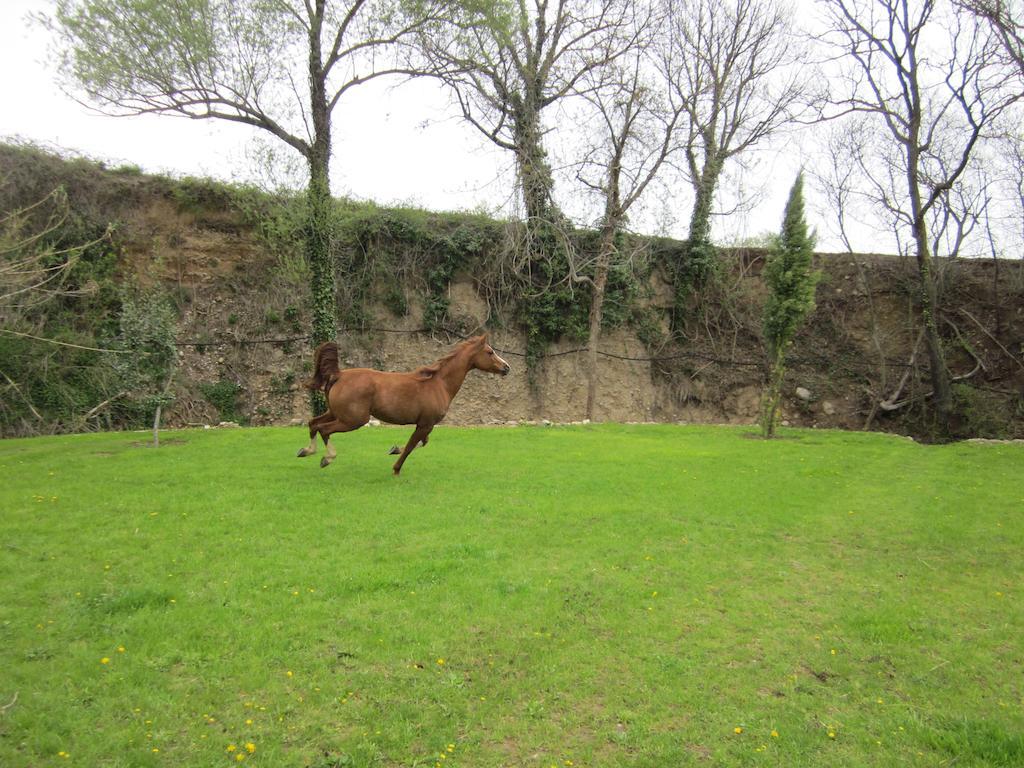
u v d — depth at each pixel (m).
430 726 4.55
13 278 15.21
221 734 4.32
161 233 23.81
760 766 4.32
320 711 4.64
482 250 27.56
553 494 10.99
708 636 6.20
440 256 26.97
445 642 5.71
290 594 6.48
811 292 20.77
